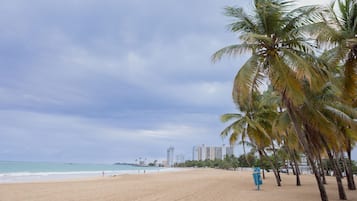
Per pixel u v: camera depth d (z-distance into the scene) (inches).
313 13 470.9
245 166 4227.4
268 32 498.6
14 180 1212.5
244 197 595.8
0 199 561.3
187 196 604.7
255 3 506.6
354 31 491.5
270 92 875.4
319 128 580.1
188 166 7829.7
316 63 492.1
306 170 2878.9
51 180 1237.1
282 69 466.0
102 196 609.3
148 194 643.5
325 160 2171.5
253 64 483.8
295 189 793.6
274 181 1208.2
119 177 1587.1
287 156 2066.9
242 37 421.4
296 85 459.5
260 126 936.9
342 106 692.1
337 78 588.7
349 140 831.7
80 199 563.8
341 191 573.0
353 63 513.0
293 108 522.9
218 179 1264.8
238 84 475.8
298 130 488.1
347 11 501.7
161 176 1716.3
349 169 842.2
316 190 766.5
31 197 593.0
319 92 607.2
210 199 560.1
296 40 490.9
